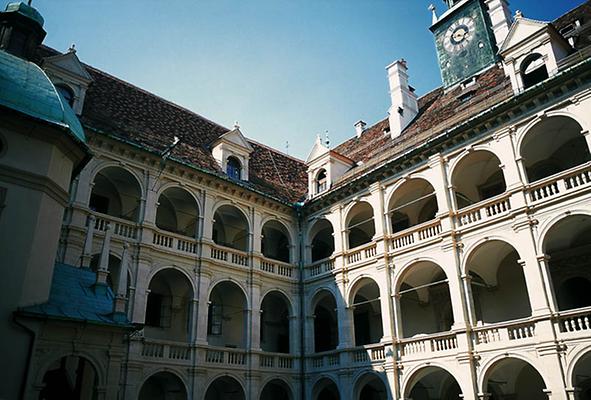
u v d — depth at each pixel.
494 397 24.45
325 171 33.06
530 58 23.70
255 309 28.59
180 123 32.47
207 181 28.78
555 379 18.44
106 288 17.03
